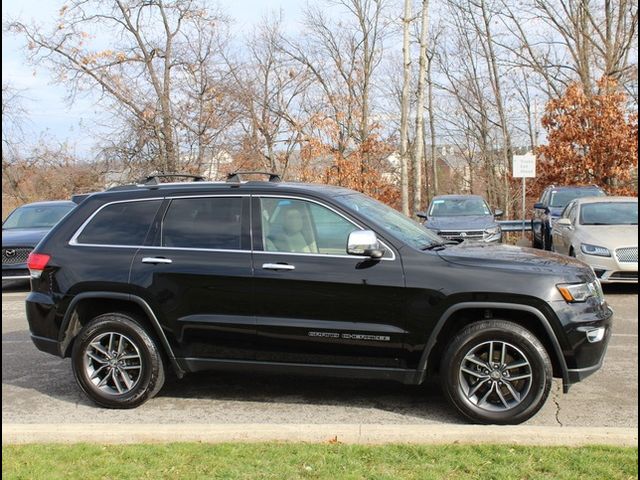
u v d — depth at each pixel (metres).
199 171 24.98
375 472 3.70
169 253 5.32
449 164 42.78
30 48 24.84
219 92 25.64
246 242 5.24
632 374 6.11
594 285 4.99
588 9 29.86
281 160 28.64
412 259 4.93
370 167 30.61
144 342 5.33
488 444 4.11
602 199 12.11
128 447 4.18
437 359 5.04
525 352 4.70
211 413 5.30
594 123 22.75
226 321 5.16
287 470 3.76
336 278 4.97
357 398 5.59
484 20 31.39
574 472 3.64
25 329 8.89
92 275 5.39
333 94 32.41
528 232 21.39
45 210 14.27
